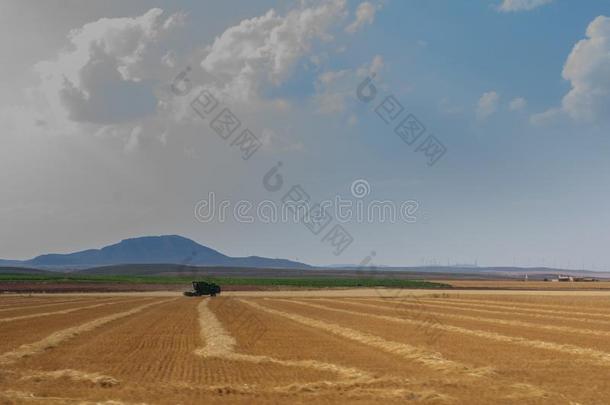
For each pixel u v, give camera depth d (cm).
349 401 2092
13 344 3600
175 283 15638
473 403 2062
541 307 7212
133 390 2262
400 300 9031
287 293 12044
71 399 2089
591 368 2756
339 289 14288
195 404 2038
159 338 3966
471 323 4991
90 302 8594
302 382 2438
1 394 2158
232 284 15338
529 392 2227
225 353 3225
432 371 2689
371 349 3438
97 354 3228
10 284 13612
